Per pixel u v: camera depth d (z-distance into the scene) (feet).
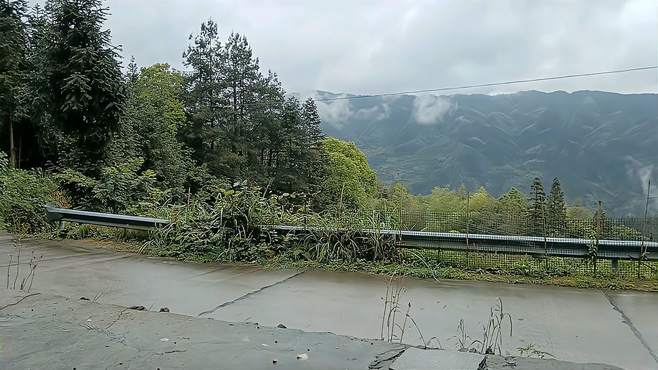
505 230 24.64
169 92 131.95
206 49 137.69
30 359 9.68
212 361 9.68
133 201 44.47
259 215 26.17
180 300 17.24
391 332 13.85
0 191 37.24
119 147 63.52
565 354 12.35
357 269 22.90
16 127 63.72
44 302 13.74
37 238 31.09
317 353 10.18
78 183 45.88
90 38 56.03
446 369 9.09
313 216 26.61
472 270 22.54
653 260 21.06
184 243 26.58
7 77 59.00
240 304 16.83
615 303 17.25
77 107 53.67
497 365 9.43
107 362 9.58
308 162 151.43
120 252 26.91
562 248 22.00
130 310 13.25
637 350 12.69
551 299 17.75
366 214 25.86
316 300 17.44
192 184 108.99
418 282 20.53
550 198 47.37
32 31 65.46
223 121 139.64
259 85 145.07
